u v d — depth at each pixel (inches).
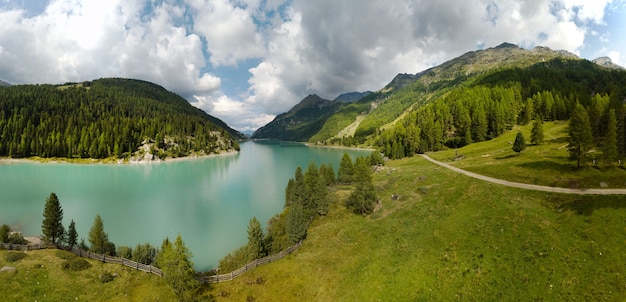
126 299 1640.0
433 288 1589.6
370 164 5782.5
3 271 1622.8
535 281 1465.3
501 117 6363.2
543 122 6186.0
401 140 7564.0
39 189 4842.5
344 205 3400.6
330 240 2377.0
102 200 4271.7
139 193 4768.7
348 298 1652.3
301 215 2407.7
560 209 1989.4
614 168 2536.9
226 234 3036.4
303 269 1950.1
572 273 1456.7
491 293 1470.2
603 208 1846.7
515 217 2030.0
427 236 2101.4
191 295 1717.5
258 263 2055.9
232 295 1740.9
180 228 3189.0
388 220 2596.0
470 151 5275.6
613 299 1283.2
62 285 1638.8
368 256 2016.5
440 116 7849.4
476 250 1797.5
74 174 6491.1
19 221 3208.7
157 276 1877.5
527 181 2682.1
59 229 2133.4
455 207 2476.6
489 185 2731.3
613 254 1487.5
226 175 6653.5
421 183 3494.1
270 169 7573.8
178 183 5669.3
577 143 2610.7
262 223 3341.5
